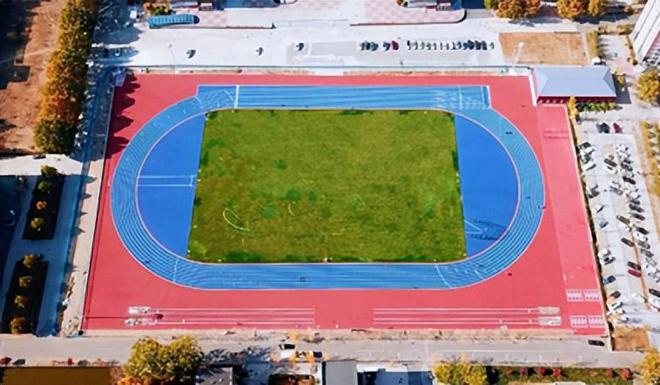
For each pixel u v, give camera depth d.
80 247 124.31
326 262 122.81
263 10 155.50
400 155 134.88
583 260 123.56
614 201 129.75
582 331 116.88
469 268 122.44
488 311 118.62
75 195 129.62
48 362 113.38
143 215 127.69
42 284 120.31
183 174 132.38
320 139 136.75
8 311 116.94
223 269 122.19
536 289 120.56
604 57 149.00
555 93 139.75
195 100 142.00
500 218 127.69
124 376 110.56
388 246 124.38
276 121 139.12
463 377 108.00
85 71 140.88
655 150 135.62
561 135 137.75
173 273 121.75
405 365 113.44
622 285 121.00
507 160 134.50
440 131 138.00
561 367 113.19
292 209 128.12
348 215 127.50
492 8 155.38
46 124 129.12
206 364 112.31
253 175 132.12
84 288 120.19
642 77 141.00
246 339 115.88
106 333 116.38
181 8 155.00
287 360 113.81
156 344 108.00
